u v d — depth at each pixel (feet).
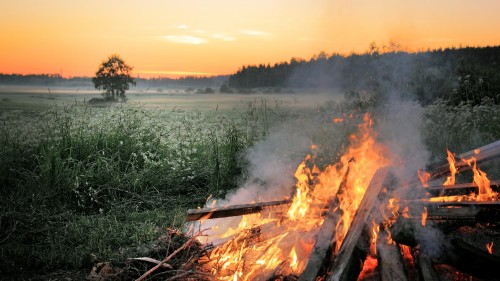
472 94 40.73
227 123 25.45
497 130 26.78
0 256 12.29
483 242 12.41
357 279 9.84
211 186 19.29
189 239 12.32
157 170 19.74
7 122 21.48
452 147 23.75
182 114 25.84
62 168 17.90
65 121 21.47
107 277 11.07
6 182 17.98
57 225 14.60
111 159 19.12
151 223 14.62
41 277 11.71
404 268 9.32
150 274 11.07
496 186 13.15
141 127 22.62
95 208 16.88
